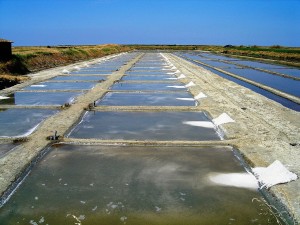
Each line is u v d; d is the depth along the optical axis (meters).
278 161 4.58
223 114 7.30
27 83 13.30
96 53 37.00
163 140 6.11
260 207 3.79
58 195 4.11
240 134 6.26
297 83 14.66
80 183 4.41
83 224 3.50
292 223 3.46
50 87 12.58
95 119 7.66
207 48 69.38
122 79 14.86
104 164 5.02
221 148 5.68
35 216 3.66
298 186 4.15
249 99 9.84
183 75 15.58
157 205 3.84
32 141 5.91
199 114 8.15
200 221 3.53
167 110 8.50
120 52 51.12
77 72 18.12
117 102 9.62
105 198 4.02
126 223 3.50
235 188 4.25
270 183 4.23
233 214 3.66
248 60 31.05
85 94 10.66
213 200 3.95
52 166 4.96
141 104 9.33
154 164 5.01
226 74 18.50
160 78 15.26
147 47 72.69
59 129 6.63
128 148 5.68
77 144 5.88
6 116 7.90
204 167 4.90
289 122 7.18
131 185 4.34
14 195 4.11
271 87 13.03
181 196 4.05
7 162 4.97
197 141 5.93
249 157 5.13
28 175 4.67
